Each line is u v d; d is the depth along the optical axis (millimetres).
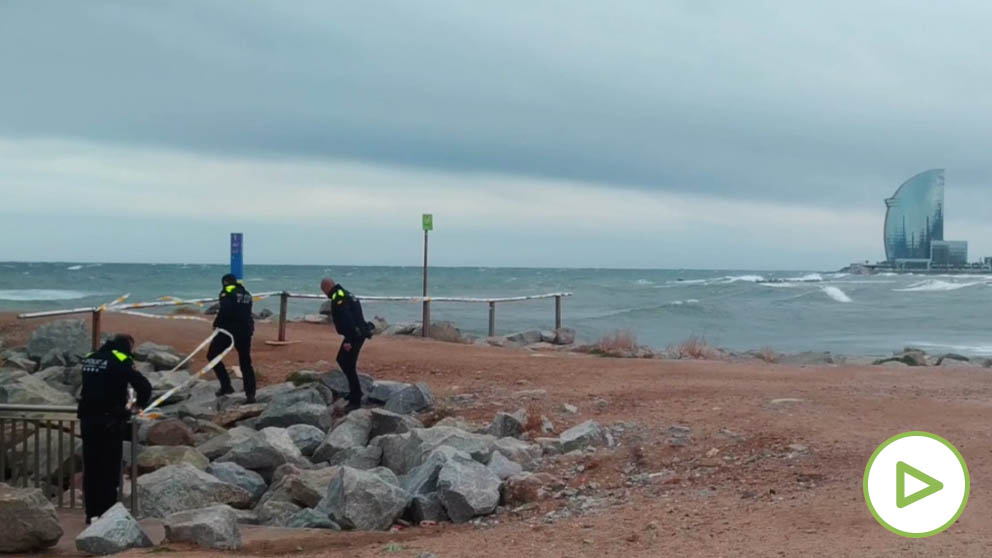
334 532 9516
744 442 11562
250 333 15398
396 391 14812
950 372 18344
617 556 7465
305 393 14812
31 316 15867
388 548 8344
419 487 10484
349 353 14883
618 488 10508
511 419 12867
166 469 10828
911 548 6922
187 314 28547
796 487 9656
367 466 12125
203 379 16984
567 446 11922
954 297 62594
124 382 9750
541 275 150875
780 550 7152
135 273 104625
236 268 18781
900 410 13195
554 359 19328
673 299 60594
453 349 20500
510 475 10828
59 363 17766
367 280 101688
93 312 16578
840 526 7801
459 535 9008
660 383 16016
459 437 11758
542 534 8602
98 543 8438
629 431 12508
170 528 8789
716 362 20031
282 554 8555
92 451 9688
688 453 11352
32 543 8672
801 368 18969
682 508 9125
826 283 92250
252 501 11195
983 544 6957
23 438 10602
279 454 12070
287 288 69188
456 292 72938
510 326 36594
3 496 8633
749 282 103500
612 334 28484
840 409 13297
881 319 45250
